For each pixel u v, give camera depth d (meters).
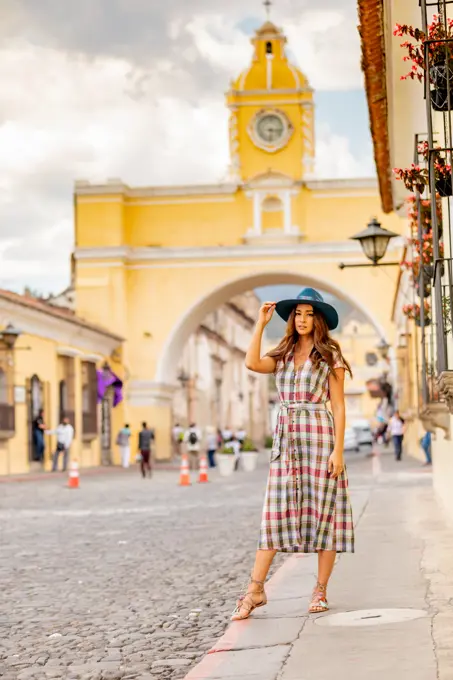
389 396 58.12
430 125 7.32
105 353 42.88
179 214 45.25
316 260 44.09
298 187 44.38
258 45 45.44
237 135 45.16
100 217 44.84
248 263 44.53
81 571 9.72
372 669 4.78
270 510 6.32
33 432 33.72
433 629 5.55
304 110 44.78
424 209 12.65
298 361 6.38
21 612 7.53
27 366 33.25
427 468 28.73
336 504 6.33
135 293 45.12
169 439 45.44
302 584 7.62
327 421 6.33
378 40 12.91
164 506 18.45
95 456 40.38
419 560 8.52
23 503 19.56
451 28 8.38
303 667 4.93
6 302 30.42
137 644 6.31
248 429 74.25
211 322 59.59
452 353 8.41
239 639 5.69
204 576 9.16
